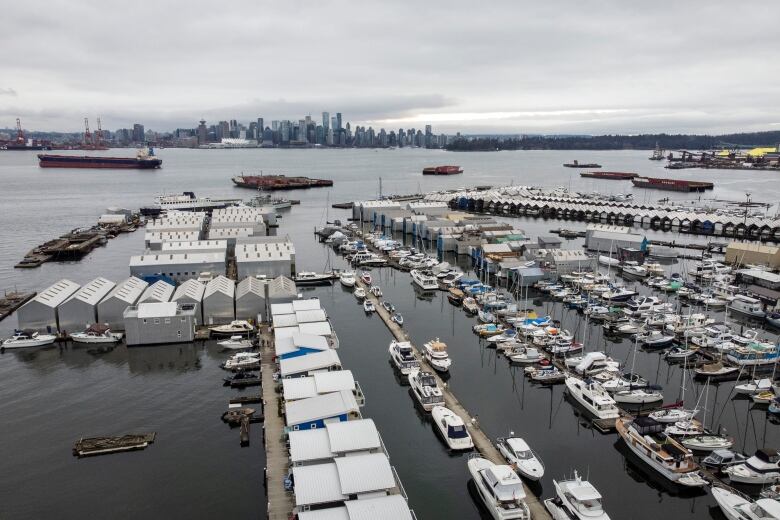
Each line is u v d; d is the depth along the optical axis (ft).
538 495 185.37
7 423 229.66
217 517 174.70
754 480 187.93
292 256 452.35
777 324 354.95
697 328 330.75
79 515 175.32
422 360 289.12
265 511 177.47
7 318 357.00
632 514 180.45
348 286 433.07
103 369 279.69
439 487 190.39
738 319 370.12
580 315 371.15
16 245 596.70
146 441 212.84
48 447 212.23
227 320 331.98
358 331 338.54
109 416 234.99
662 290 426.10
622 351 311.88
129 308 319.27
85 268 495.41
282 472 185.68
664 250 532.32
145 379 268.82
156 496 184.24
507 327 338.95
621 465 205.67
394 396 256.32
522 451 196.44
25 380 268.21
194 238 519.60
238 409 236.22
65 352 300.20
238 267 414.82
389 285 442.09
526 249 497.05
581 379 265.13
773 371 279.90
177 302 325.21
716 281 437.58
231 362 278.46
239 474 195.83
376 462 171.63
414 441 218.38
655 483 195.42
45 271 483.92
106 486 189.16
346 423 192.95
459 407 238.89
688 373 285.02
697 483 187.52
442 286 427.33
